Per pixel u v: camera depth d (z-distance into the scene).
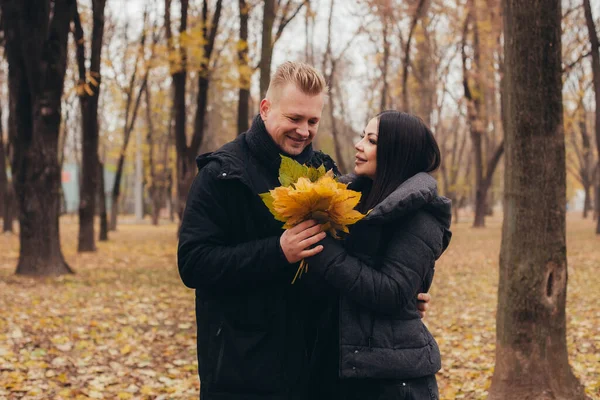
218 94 29.95
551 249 3.84
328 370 2.19
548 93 3.80
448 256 15.24
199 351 2.18
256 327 2.10
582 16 16.28
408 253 2.05
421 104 22.42
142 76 18.83
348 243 2.17
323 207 1.92
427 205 2.15
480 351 5.78
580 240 18.91
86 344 5.75
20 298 7.98
